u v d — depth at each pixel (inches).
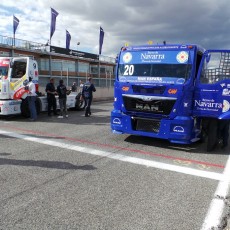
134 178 209.0
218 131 294.2
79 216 150.3
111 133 374.9
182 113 283.0
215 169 236.7
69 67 1517.0
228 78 275.6
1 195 172.9
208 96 282.7
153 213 155.8
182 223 145.9
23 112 496.4
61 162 241.8
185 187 194.2
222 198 177.5
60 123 453.7
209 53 281.7
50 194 176.2
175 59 287.4
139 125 306.5
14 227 138.3
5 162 237.8
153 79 292.5
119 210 158.2
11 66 473.4
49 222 143.5
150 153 281.1
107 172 220.4
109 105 803.4
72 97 626.5
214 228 141.9
